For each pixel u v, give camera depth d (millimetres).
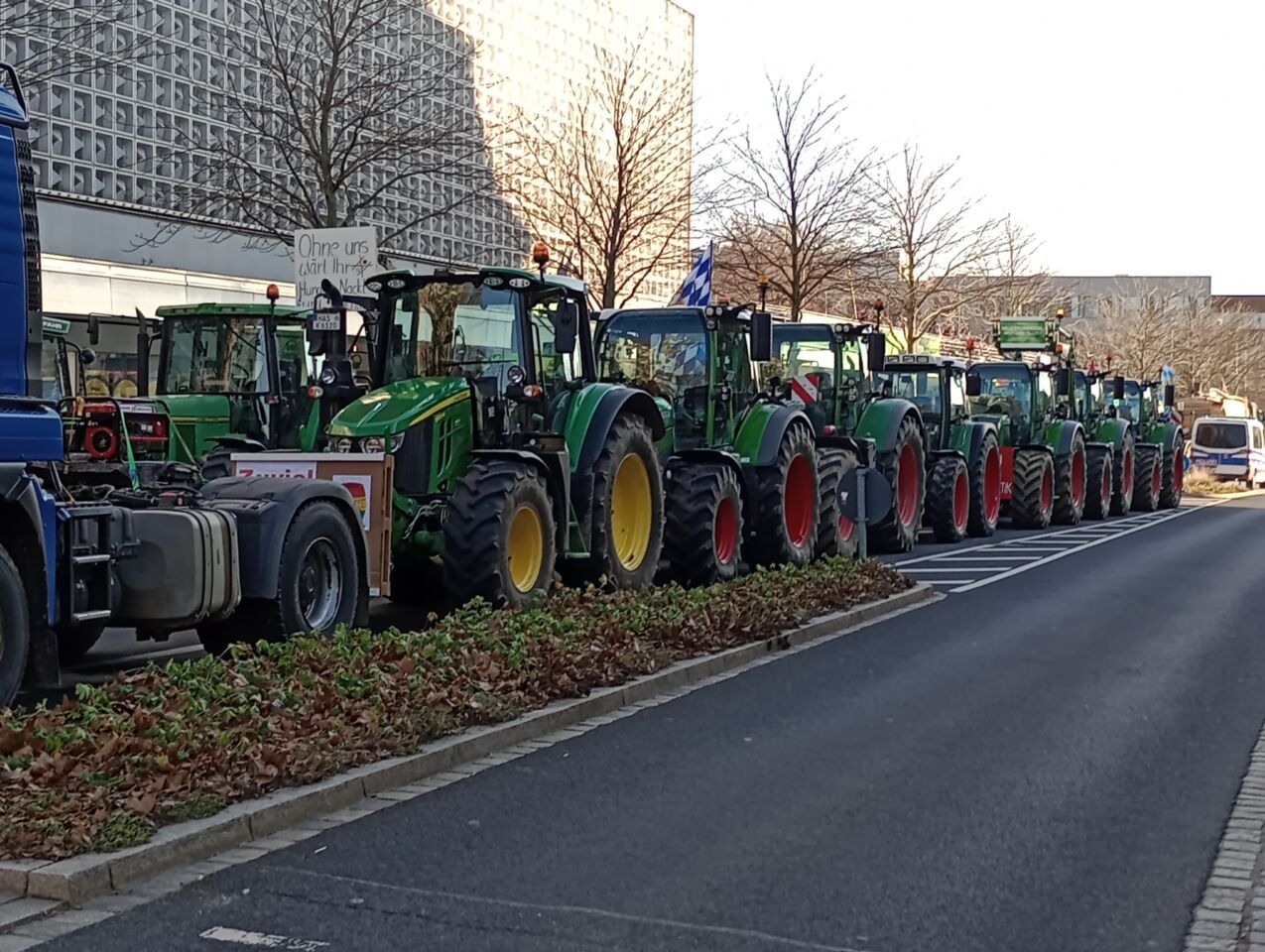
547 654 9469
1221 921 5555
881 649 11938
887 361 24328
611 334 16172
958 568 19047
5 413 7770
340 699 7875
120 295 22156
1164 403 38188
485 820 6637
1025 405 28125
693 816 6785
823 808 6984
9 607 7887
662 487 14094
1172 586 17078
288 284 25859
